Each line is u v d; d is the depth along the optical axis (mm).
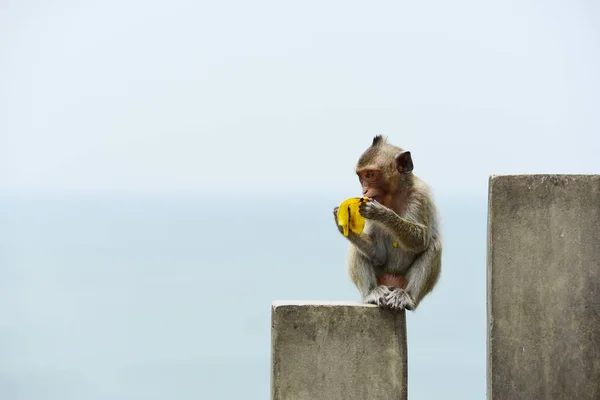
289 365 12172
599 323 11758
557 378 11773
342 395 12188
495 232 11875
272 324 12297
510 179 11875
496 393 11836
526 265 11836
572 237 11836
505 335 11836
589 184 11812
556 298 11805
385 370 12227
